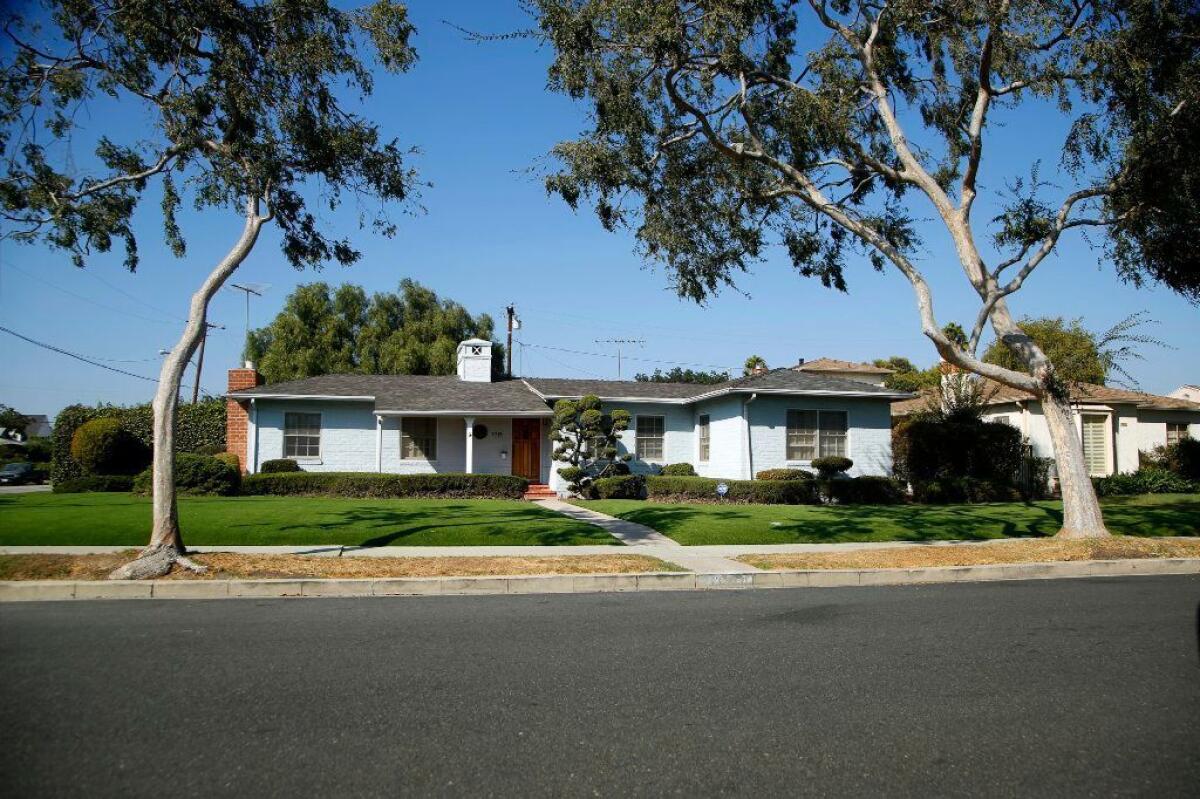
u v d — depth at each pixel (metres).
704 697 5.61
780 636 7.65
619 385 30.28
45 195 11.65
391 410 25.34
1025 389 14.69
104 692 5.56
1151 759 4.52
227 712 5.16
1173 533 16.56
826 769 4.34
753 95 15.53
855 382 27.03
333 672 6.16
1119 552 13.18
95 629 7.74
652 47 12.80
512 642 7.30
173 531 10.74
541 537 14.44
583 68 13.26
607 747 4.62
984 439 25.00
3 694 5.50
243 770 4.21
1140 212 14.48
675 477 24.20
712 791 4.03
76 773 4.14
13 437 70.38
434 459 27.16
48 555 11.16
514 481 24.38
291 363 43.91
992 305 14.27
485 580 10.64
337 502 20.30
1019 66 13.83
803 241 16.77
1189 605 9.52
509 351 44.03
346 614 8.71
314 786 4.02
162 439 10.77
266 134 12.26
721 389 25.61
